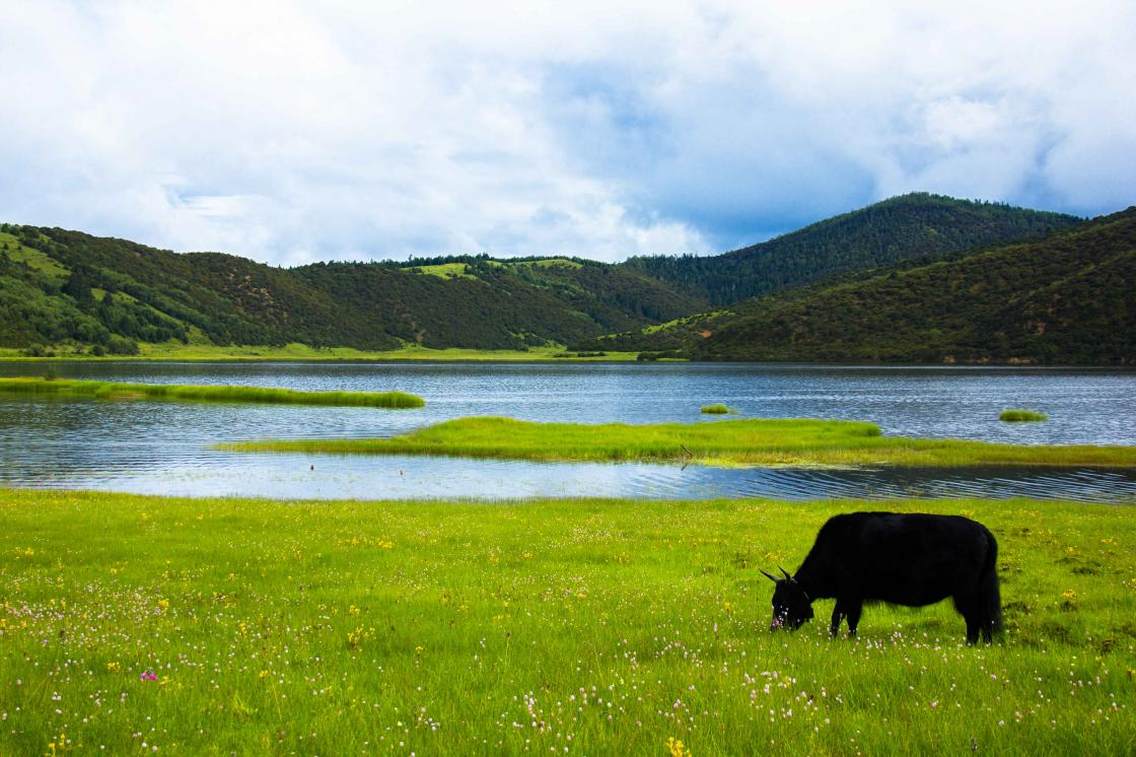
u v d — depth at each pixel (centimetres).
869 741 663
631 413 9144
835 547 1183
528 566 1906
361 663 990
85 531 2377
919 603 1149
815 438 5722
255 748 671
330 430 6762
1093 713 714
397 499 3603
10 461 4847
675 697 792
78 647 1018
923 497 3709
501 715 733
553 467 4731
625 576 1772
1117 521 2686
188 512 2830
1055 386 13212
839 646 1064
